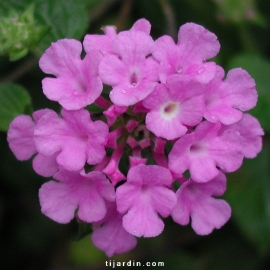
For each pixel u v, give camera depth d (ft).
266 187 0.40
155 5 0.44
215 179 0.27
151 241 0.45
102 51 0.27
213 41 0.27
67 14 0.36
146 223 0.26
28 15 0.34
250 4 0.43
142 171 0.25
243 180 0.41
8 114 0.35
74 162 0.25
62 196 0.27
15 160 0.44
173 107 0.26
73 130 0.26
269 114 0.40
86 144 0.26
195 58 0.27
